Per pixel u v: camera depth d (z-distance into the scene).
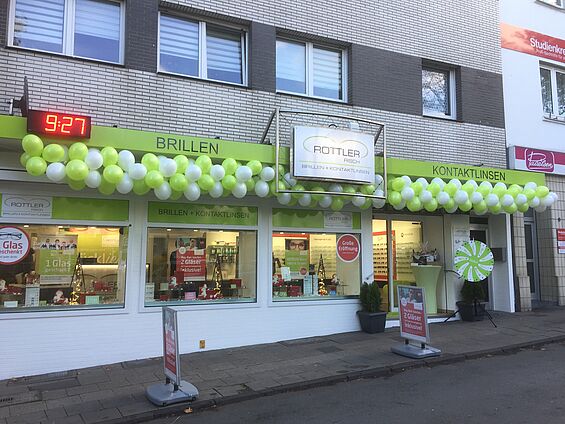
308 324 9.24
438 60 11.09
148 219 8.09
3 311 7.10
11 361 7.03
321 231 9.58
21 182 7.32
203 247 8.59
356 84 9.99
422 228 11.87
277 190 7.98
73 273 7.61
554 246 12.59
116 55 8.24
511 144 11.99
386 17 10.52
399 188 9.05
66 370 7.32
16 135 6.50
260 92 9.05
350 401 5.80
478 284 10.93
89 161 6.62
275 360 7.60
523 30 12.69
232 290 8.76
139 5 8.21
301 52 9.94
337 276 9.70
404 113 10.45
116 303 7.83
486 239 12.19
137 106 8.02
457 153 11.05
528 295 12.00
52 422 5.25
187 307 8.23
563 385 6.22
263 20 9.23
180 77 8.39
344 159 8.42
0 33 7.21
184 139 7.55
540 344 8.74
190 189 7.36
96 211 7.75
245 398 5.98
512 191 10.17
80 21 8.06
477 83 11.61
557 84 13.47
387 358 7.56
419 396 5.90
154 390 5.96
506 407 5.40
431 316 10.77
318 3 9.80
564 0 13.50
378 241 10.92
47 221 7.45
